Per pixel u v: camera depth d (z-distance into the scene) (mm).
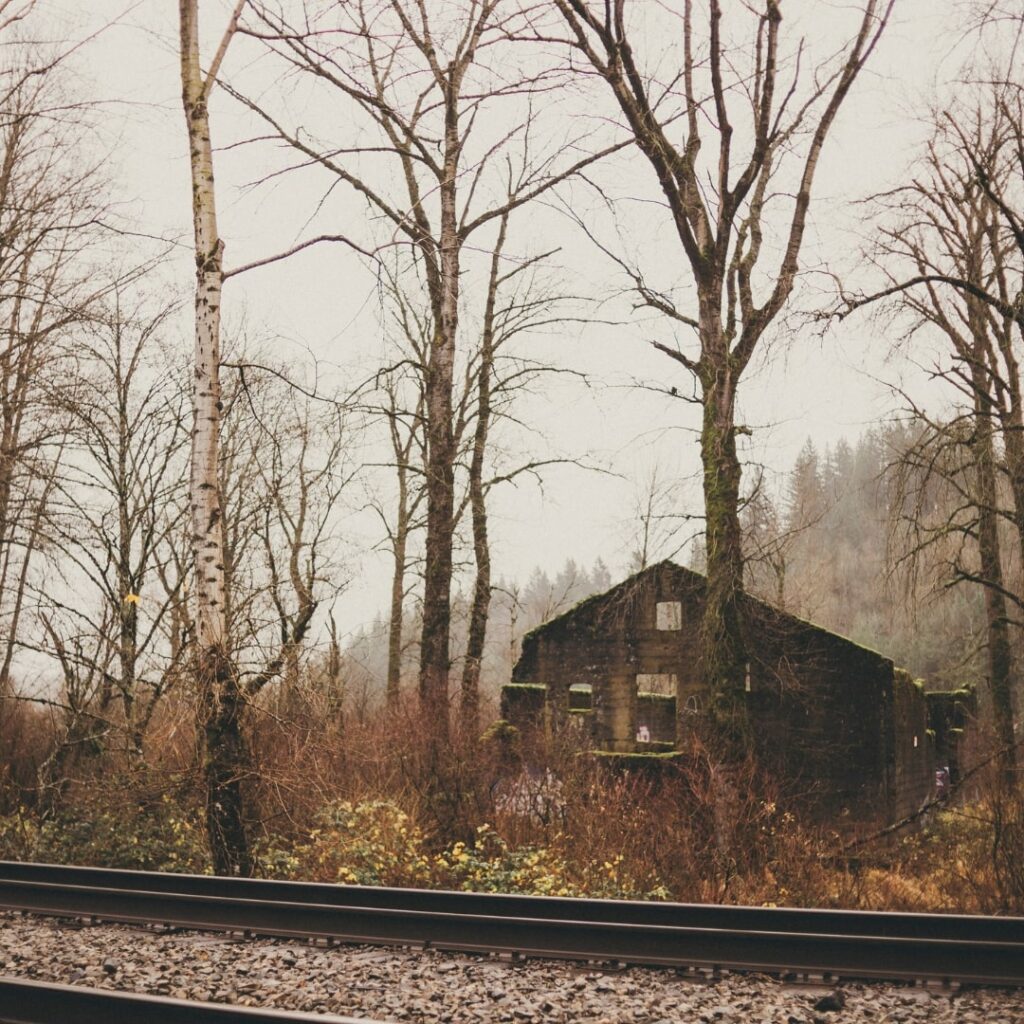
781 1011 7289
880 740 25062
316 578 21062
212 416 13289
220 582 13078
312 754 14227
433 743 17453
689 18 18891
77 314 19219
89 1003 6539
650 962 8336
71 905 10320
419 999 7543
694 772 17234
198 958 8594
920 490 18500
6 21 14977
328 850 13453
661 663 27875
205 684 12922
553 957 8562
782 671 25141
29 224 19391
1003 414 19625
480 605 26109
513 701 27641
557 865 14094
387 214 15148
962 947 8008
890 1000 7512
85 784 16797
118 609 19812
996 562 25859
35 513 19516
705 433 18266
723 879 14914
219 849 12797
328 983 7895
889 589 19672
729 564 17859
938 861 18453
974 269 22156
